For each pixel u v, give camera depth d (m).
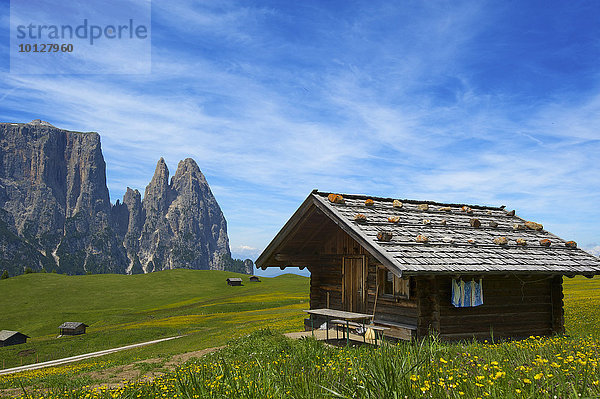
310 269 18.14
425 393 3.93
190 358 18.83
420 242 13.39
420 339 12.58
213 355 14.78
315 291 18.05
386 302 14.46
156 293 144.38
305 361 8.20
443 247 13.45
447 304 13.13
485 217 18.41
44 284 151.12
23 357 60.06
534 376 4.08
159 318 92.69
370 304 15.17
